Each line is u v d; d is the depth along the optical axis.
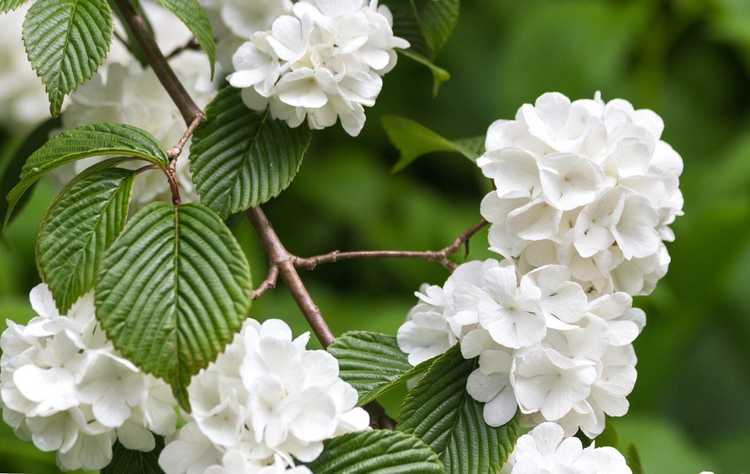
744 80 2.15
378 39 1.04
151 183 1.11
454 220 1.90
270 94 1.04
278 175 1.05
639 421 1.61
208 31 1.04
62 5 1.02
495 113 1.94
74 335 0.98
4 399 0.98
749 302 1.93
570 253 1.03
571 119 1.03
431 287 1.04
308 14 1.03
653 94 1.86
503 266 1.04
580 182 1.02
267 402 0.97
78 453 0.99
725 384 1.94
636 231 1.03
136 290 0.97
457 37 2.05
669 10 1.84
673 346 1.73
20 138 1.38
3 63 1.35
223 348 0.97
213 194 1.05
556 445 1.00
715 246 1.72
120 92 1.13
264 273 1.63
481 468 1.01
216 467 0.96
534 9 2.05
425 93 2.02
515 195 1.02
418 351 1.04
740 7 1.83
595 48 1.78
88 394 0.98
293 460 0.98
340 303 1.72
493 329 1.01
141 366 0.96
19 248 1.47
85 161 1.10
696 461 1.55
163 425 0.98
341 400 0.98
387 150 2.01
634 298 1.50
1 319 1.20
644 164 1.03
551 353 1.01
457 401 1.02
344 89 1.04
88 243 1.00
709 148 2.08
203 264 0.98
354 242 1.91
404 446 0.98
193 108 1.08
